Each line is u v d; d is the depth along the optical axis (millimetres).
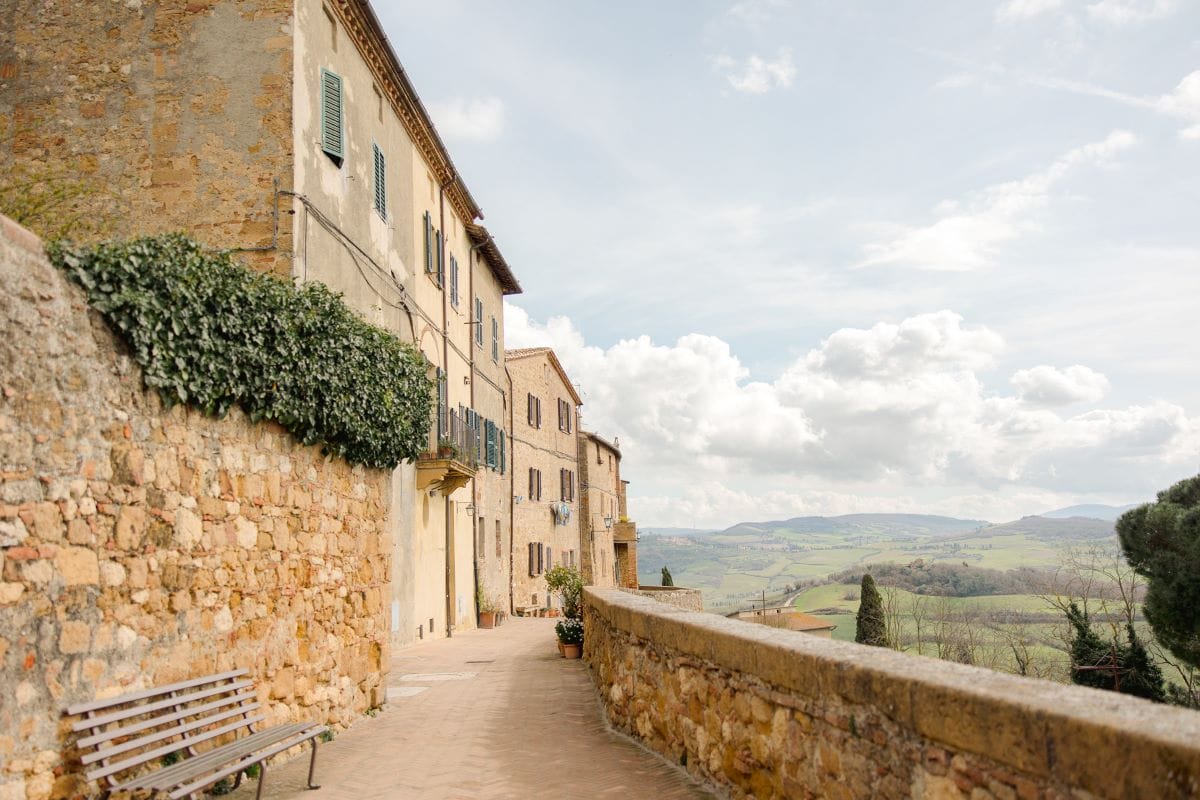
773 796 5129
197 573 7031
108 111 12164
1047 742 2846
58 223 10562
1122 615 27547
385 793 6941
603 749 8062
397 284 16891
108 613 5930
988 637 32750
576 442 49562
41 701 5258
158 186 11961
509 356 36000
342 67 14016
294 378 8484
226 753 6316
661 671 7500
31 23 12391
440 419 20812
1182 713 2727
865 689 4031
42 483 5375
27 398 5289
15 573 5125
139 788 5574
